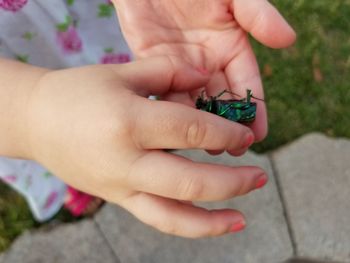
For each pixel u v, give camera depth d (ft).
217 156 0.96
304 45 1.15
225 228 0.48
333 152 0.99
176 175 0.44
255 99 0.60
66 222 0.94
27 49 0.72
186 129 0.43
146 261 0.88
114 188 0.47
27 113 0.48
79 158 0.46
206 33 0.64
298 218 0.91
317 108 1.06
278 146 1.02
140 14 0.65
